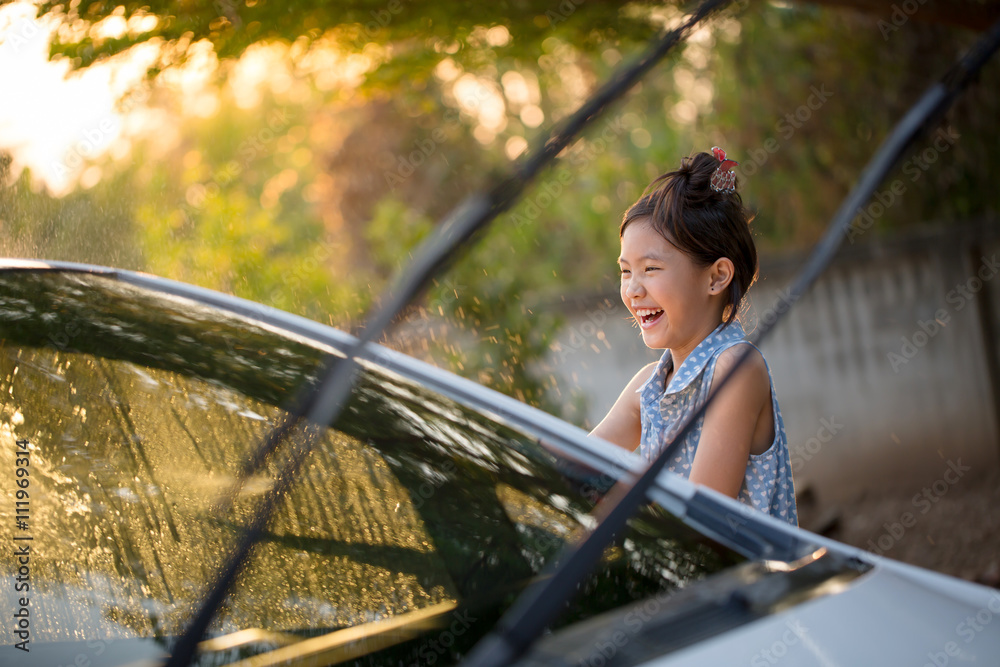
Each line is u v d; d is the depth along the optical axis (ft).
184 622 2.74
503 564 3.13
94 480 3.15
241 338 4.25
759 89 16.08
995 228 12.90
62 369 3.59
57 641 2.64
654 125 17.74
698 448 4.49
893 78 14.57
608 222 18.02
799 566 3.15
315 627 2.78
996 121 13.26
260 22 8.29
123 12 7.66
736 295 4.90
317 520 3.18
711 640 2.59
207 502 3.16
